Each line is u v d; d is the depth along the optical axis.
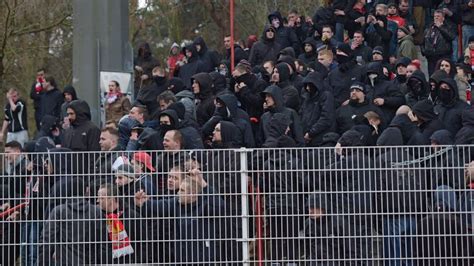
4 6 82.69
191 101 46.44
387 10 60.34
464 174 34.34
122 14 51.00
